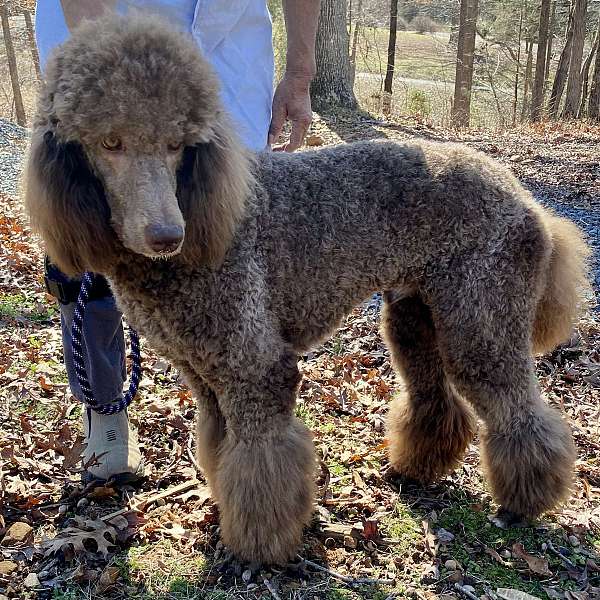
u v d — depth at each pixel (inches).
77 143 31.0
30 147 32.2
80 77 29.5
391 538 39.1
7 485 40.8
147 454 45.7
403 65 401.7
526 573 37.0
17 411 49.7
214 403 38.6
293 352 36.4
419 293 40.5
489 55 341.1
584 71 313.0
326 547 38.4
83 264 33.2
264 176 36.3
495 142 161.6
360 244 37.2
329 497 42.2
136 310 35.1
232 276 33.8
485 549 38.5
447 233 38.3
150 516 39.4
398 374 45.4
